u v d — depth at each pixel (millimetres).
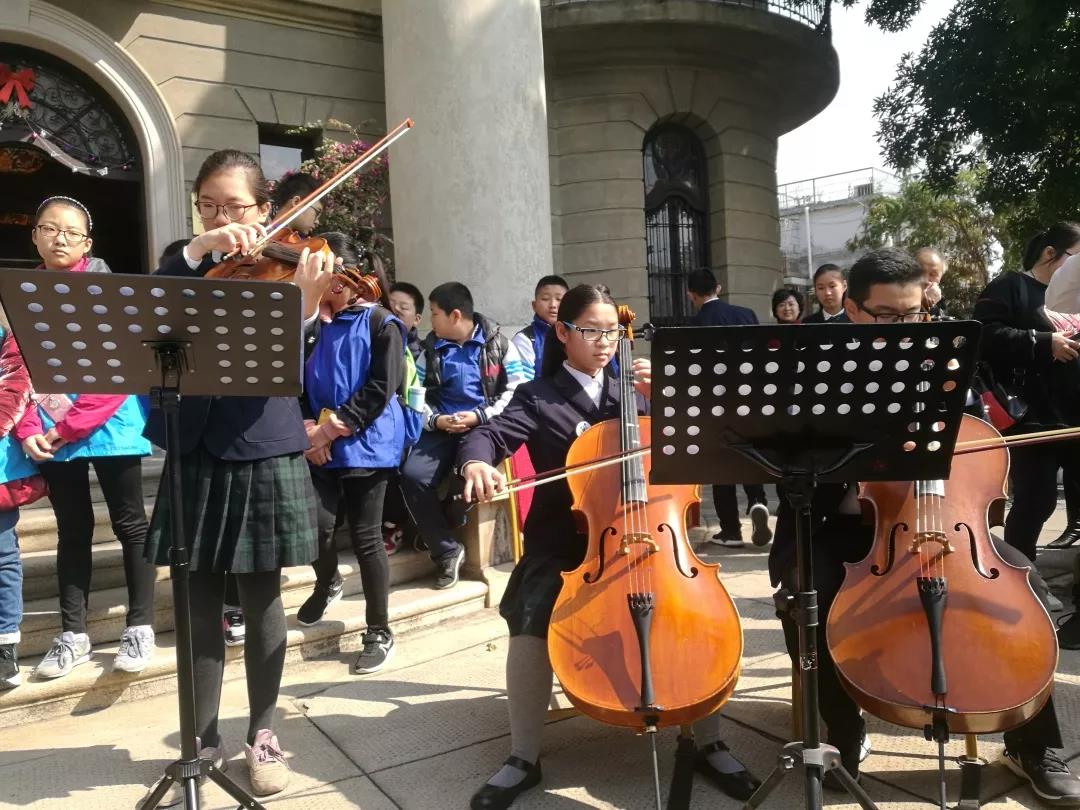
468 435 2764
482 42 6184
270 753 2629
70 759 2836
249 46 7953
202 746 2602
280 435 2604
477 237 6133
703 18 9523
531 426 2836
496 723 3033
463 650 3830
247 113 7938
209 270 2422
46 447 3111
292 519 2607
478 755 2791
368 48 8562
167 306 1991
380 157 7074
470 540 4566
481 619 4285
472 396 4504
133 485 3342
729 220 10758
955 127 10867
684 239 10773
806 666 2029
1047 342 3588
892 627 2236
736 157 10852
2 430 3057
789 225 36531
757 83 10953
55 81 7262
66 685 3201
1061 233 3766
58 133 7262
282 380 2197
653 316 10531
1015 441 2445
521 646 2531
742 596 4363
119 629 3682
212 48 7781
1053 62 9352
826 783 2477
